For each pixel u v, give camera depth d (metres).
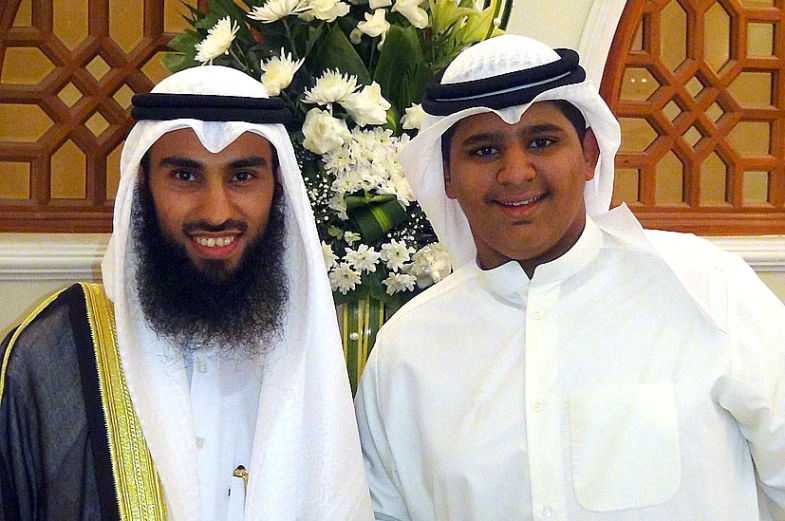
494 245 1.45
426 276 1.81
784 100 3.06
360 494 1.42
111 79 2.75
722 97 3.01
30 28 2.72
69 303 1.41
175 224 1.37
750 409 1.37
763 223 3.05
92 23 2.73
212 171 1.36
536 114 1.39
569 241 1.48
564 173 1.38
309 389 1.41
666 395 1.39
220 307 1.38
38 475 1.32
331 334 1.42
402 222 1.82
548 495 1.40
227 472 1.41
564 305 1.48
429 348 1.57
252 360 1.45
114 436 1.33
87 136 2.74
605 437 1.39
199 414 1.41
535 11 2.77
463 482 1.45
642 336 1.44
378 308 1.82
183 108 1.33
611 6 2.76
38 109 2.76
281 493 1.34
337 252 1.79
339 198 1.74
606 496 1.37
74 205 2.74
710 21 3.01
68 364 1.36
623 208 1.46
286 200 1.48
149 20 2.75
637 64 2.93
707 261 1.48
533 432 1.42
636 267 1.50
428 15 1.89
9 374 1.33
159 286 1.38
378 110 1.73
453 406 1.51
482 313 1.55
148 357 1.39
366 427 1.64
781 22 3.03
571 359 1.45
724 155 3.04
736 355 1.38
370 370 1.64
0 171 2.75
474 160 1.42
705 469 1.37
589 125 1.50
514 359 1.49
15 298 2.62
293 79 1.81
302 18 1.79
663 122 2.97
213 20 1.91
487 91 1.37
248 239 1.39
